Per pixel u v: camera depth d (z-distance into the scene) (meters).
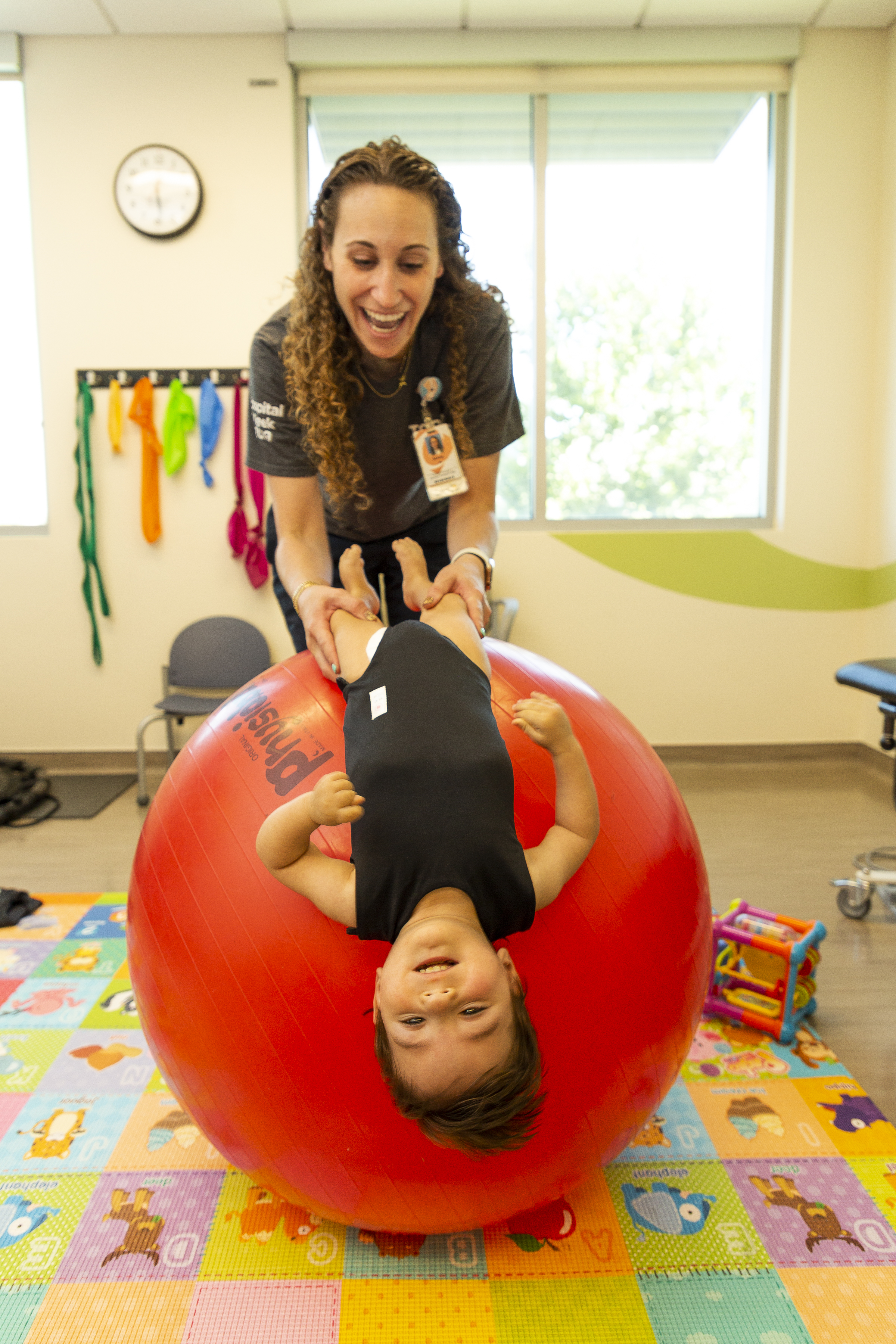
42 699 3.69
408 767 0.95
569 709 1.23
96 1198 1.32
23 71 3.38
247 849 1.08
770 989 1.77
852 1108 1.54
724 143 3.59
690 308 3.66
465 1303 1.13
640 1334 1.09
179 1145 1.44
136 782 3.53
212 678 3.54
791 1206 1.31
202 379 3.50
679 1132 1.47
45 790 3.29
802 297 3.57
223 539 3.59
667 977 1.11
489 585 1.44
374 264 1.24
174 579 3.61
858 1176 1.37
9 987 1.94
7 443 3.63
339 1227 1.26
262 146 3.41
